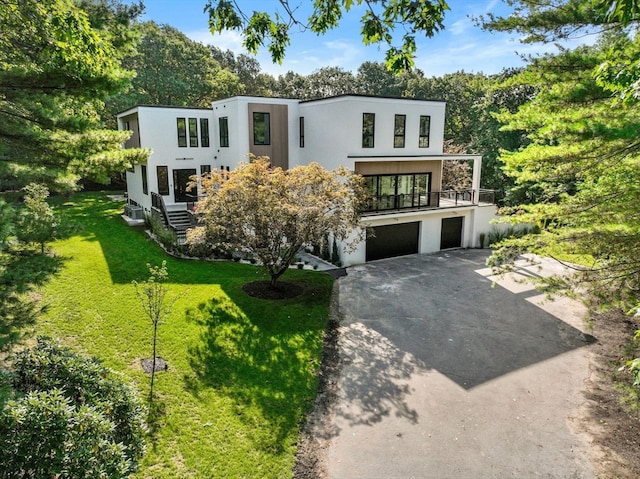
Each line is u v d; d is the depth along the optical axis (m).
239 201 12.73
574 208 7.19
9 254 7.20
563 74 6.23
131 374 8.95
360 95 18.66
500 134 26.33
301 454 7.21
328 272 17.61
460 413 8.48
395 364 10.34
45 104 7.58
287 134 22.02
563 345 11.53
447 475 6.87
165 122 22.41
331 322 12.61
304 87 55.81
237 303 13.02
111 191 35.09
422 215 20.84
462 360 10.61
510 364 10.47
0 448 4.88
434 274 17.70
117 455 5.32
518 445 7.61
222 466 6.78
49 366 6.53
